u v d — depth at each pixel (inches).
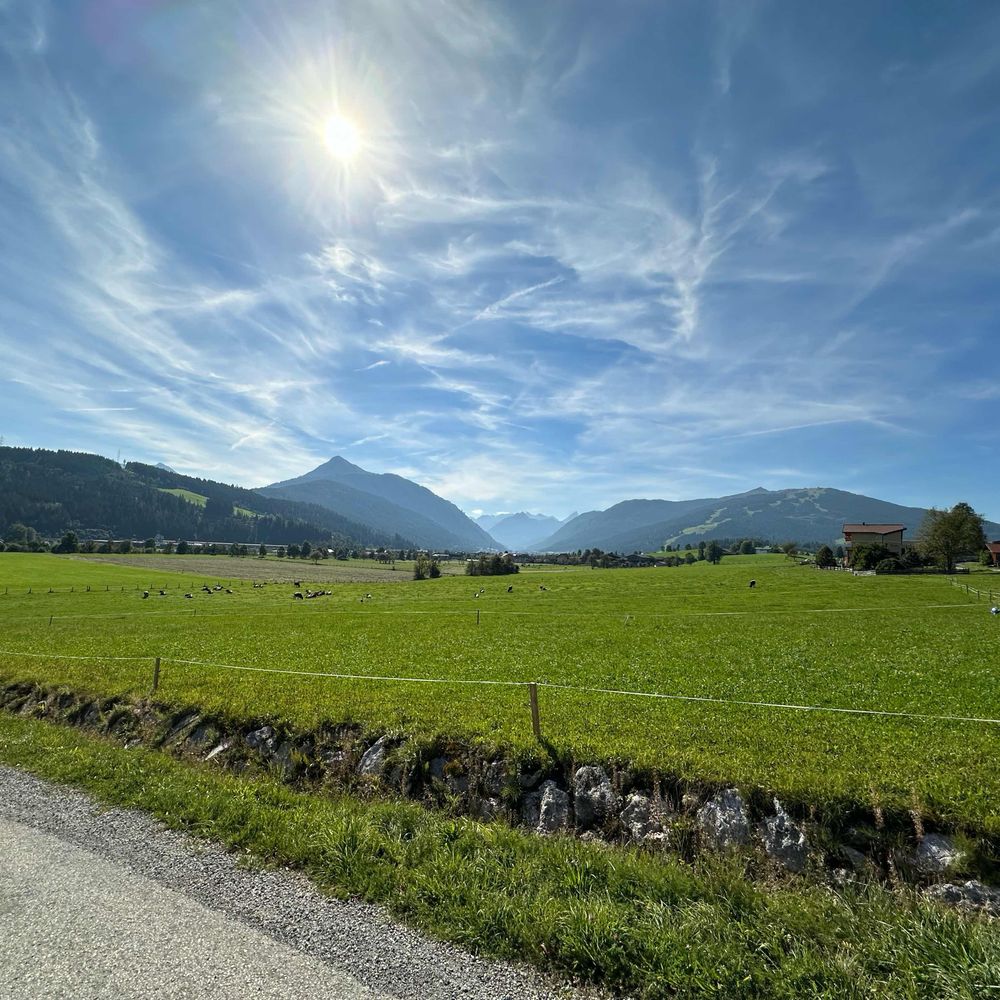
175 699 643.5
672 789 396.5
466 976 234.5
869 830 337.4
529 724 525.3
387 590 3892.7
